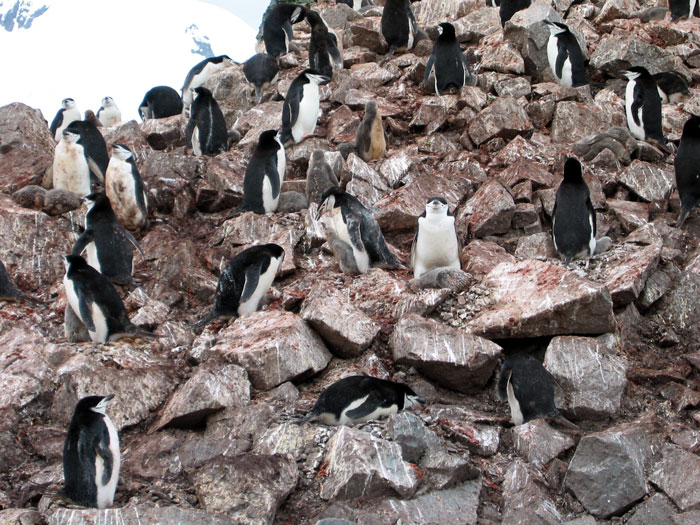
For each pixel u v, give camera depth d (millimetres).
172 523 6465
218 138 14242
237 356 8492
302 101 13781
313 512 6910
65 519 6387
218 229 11906
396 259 10711
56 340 9508
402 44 17859
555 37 15555
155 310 9852
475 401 8711
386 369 8852
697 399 8312
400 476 6988
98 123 16453
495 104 13938
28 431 7895
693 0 17891
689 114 14625
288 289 10219
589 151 13133
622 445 7270
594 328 8883
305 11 17719
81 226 11906
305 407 8109
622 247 10578
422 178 12117
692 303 9633
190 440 7738
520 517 6812
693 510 6898
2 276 10328
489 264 10320
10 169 13414
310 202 12125
